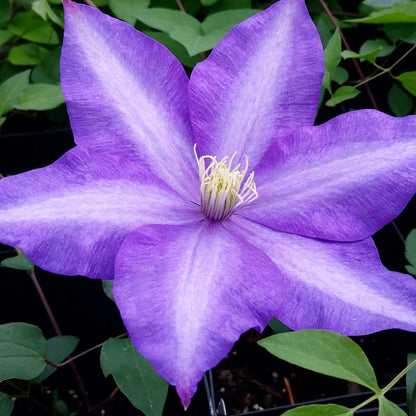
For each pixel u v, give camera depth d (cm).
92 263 20
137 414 32
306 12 23
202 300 18
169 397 31
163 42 32
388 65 40
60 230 19
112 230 20
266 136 23
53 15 32
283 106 23
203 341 17
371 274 20
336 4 38
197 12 36
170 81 23
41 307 35
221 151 23
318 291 20
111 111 22
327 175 22
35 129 41
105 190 20
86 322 35
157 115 22
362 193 21
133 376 24
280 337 19
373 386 19
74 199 20
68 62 21
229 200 22
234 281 19
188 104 23
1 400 26
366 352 34
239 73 23
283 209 22
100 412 32
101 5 34
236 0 35
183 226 21
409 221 38
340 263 21
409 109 35
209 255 20
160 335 17
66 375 34
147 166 22
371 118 22
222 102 23
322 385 32
